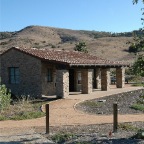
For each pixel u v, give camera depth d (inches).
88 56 1400.1
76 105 917.2
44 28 6486.2
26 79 1179.3
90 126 625.3
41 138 529.7
